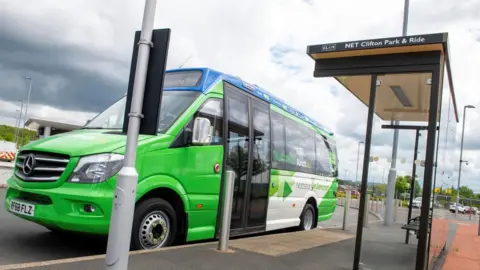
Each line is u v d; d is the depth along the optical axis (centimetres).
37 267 424
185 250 583
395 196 1359
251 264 554
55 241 627
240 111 789
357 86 772
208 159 683
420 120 759
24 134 6106
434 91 543
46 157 549
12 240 610
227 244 620
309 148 1117
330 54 619
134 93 329
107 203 521
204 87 698
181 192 629
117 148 549
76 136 592
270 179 886
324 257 677
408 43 545
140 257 512
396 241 934
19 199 559
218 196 705
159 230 599
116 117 693
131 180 321
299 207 1040
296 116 1060
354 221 1809
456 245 1126
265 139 875
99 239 664
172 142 616
